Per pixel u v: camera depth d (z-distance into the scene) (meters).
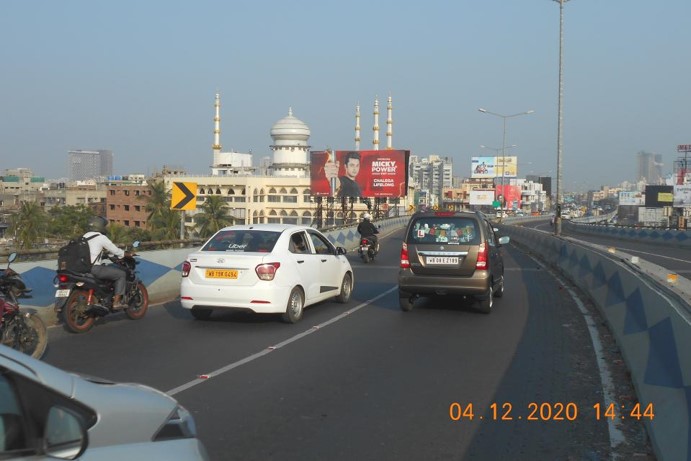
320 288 12.67
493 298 15.00
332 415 6.37
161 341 9.86
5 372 2.69
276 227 12.10
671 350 6.15
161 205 58.91
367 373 8.00
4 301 8.05
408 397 7.00
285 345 9.63
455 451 5.48
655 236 43.19
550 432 5.97
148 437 3.02
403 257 12.61
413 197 107.00
